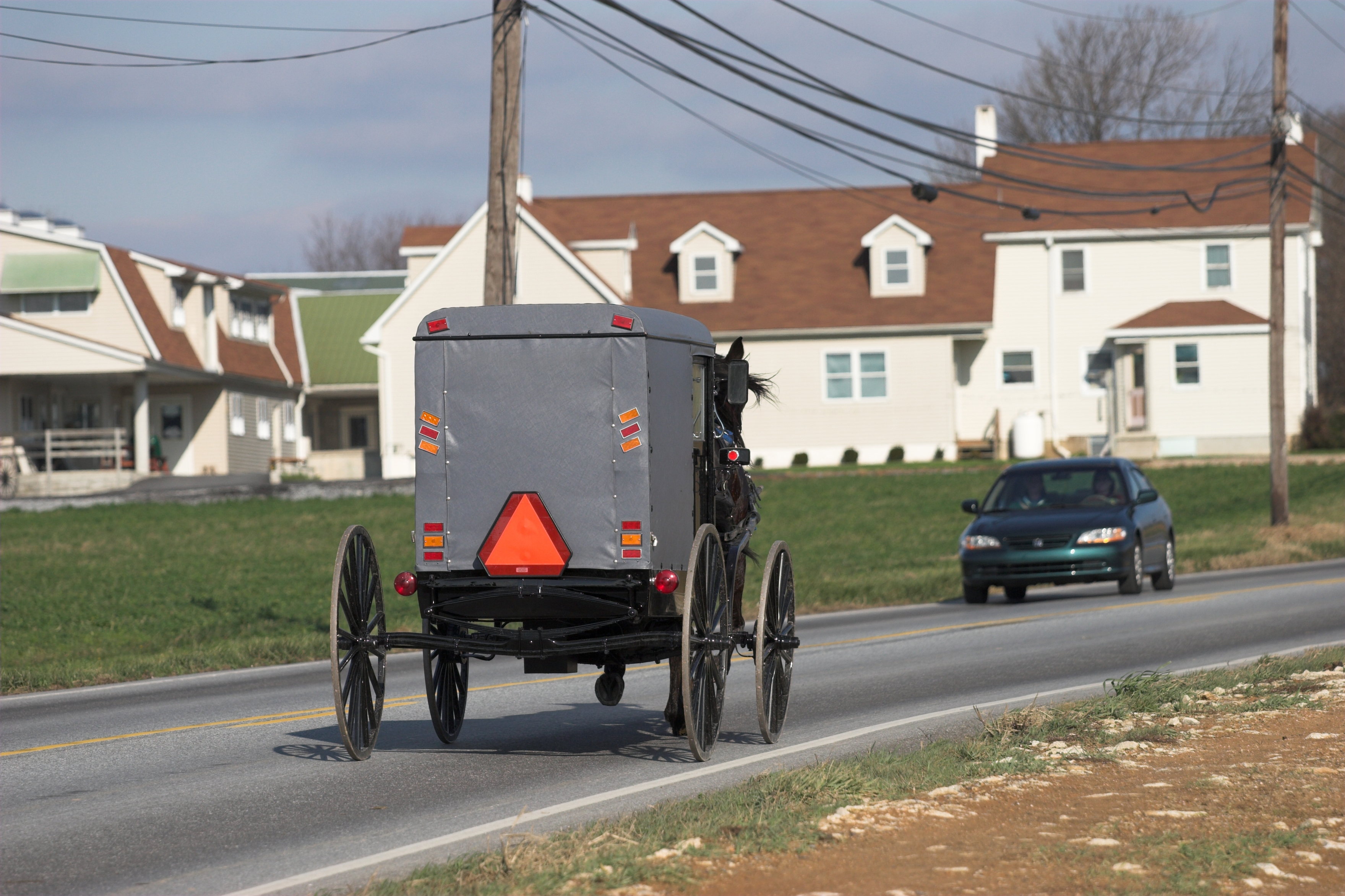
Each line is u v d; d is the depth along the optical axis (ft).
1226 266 518.37
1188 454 500.74
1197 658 147.13
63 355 477.36
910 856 67.21
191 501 413.39
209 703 135.23
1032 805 77.15
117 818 82.43
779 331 500.74
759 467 506.89
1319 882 62.39
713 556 100.32
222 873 69.67
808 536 346.95
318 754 103.60
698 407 106.01
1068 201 540.93
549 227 508.12
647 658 104.73
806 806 77.00
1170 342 502.79
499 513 97.81
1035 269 526.57
